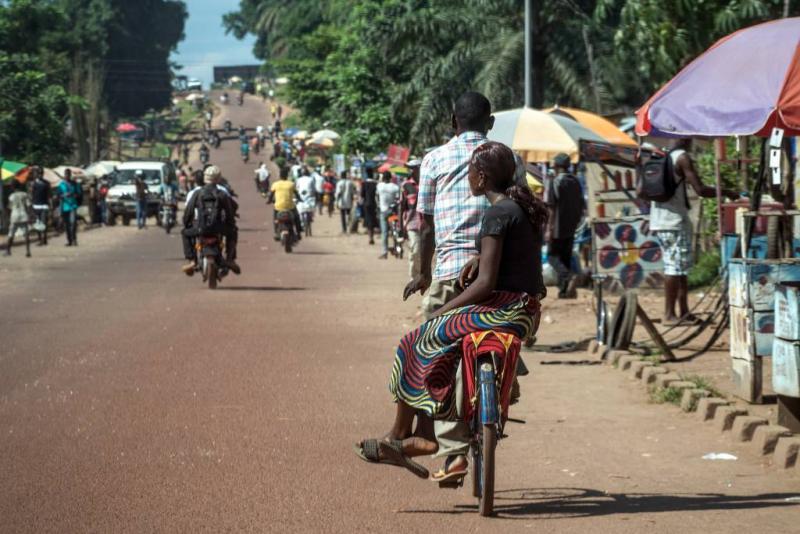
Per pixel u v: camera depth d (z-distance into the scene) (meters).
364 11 62.69
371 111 61.56
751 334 11.49
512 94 50.28
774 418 10.80
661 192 16.89
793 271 11.48
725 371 13.44
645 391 12.48
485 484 7.75
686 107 11.36
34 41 115.62
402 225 29.53
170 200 56.19
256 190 102.31
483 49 50.44
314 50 110.19
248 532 7.60
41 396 12.60
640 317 14.37
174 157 143.75
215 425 11.06
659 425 10.86
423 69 51.88
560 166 21.97
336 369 14.38
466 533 7.54
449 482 8.18
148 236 52.22
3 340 17.05
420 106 52.09
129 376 13.86
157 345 16.48
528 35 44.31
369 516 7.96
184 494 8.57
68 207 44.25
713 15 23.11
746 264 11.51
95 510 8.15
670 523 7.69
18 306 21.81
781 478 8.88
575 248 24.52
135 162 67.19
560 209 21.55
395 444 8.18
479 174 8.13
